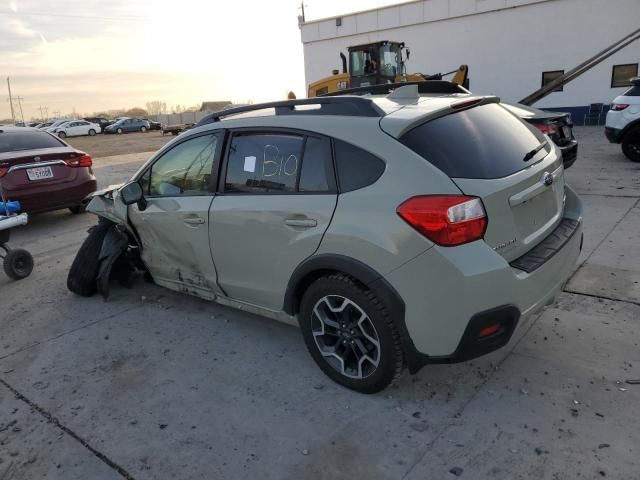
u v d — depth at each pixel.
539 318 3.70
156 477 2.45
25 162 6.91
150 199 4.00
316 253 2.84
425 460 2.44
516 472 2.32
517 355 3.26
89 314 4.34
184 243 3.74
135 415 2.93
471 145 2.68
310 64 26.02
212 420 2.84
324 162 2.85
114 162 16.67
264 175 3.17
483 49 20.70
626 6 17.55
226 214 3.33
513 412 2.72
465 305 2.42
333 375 3.07
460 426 2.65
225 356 3.52
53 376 3.40
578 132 16.19
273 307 3.32
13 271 5.23
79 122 44.75
